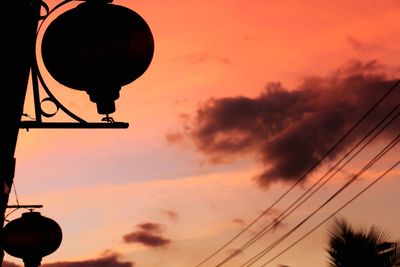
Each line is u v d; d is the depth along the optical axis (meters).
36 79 5.04
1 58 5.57
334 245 25.22
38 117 5.02
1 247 9.23
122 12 4.53
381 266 24.39
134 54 4.52
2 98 6.13
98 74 4.54
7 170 7.81
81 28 4.43
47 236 7.85
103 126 5.05
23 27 5.26
